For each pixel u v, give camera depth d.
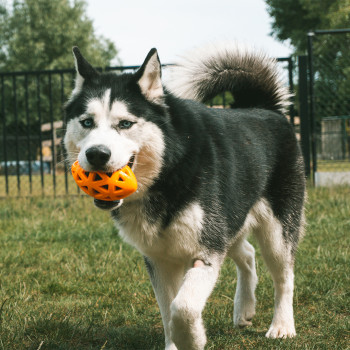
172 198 1.43
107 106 1.43
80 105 1.46
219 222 1.48
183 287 1.37
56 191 3.95
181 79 1.82
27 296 1.92
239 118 1.71
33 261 2.29
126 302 1.88
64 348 1.52
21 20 14.04
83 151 1.37
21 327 1.60
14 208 3.34
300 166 1.81
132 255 2.33
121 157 1.38
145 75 1.46
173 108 1.50
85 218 3.06
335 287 1.93
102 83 1.48
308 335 1.62
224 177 1.52
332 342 1.55
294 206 1.77
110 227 2.79
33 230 2.80
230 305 1.86
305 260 2.20
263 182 1.69
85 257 2.33
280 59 3.74
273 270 1.72
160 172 1.43
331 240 2.46
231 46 1.88
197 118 1.54
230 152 1.57
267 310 1.85
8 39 14.05
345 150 6.11
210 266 1.45
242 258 1.75
